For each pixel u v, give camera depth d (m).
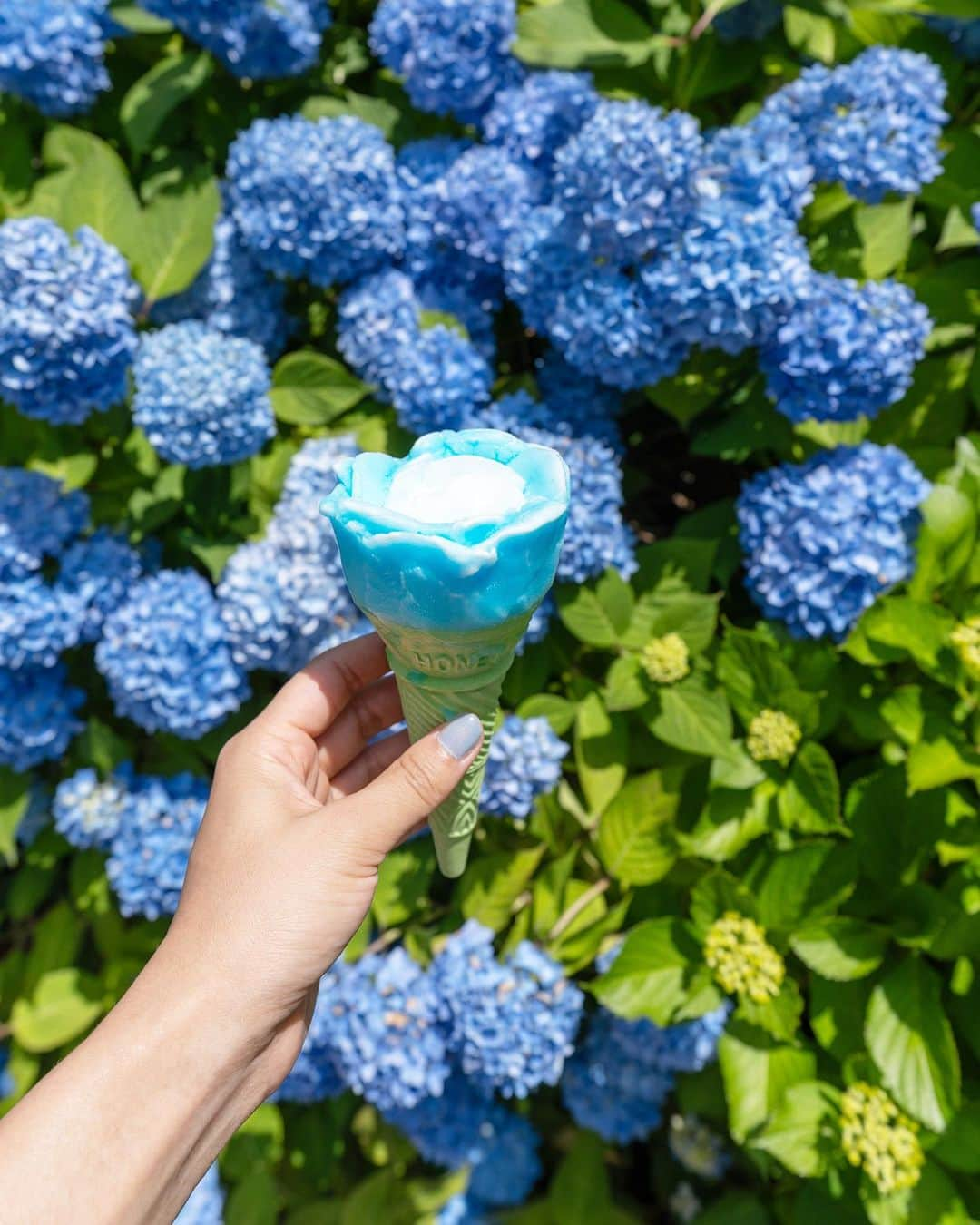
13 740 0.88
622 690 0.81
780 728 0.80
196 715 0.83
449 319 0.87
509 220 0.82
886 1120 0.76
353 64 0.96
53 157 0.90
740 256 0.73
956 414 0.88
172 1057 0.52
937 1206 0.75
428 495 0.45
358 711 0.69
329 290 0.96
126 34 0.92
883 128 0.77
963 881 0.78
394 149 0.93
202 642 0.82
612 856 0.84
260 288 0.92
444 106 0.89
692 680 0.81
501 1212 1.05
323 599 0.81
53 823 0.98
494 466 0.46
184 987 0.53
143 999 0.53
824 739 0.91
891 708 0.79
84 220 0.86
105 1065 0.51
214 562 0.87
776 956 0.79
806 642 0.82
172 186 0.88
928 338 0.86
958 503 0.80
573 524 0.78
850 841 0.82
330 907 0.55
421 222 0.87
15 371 0.78
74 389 0.81
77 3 0.86
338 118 0.86
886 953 0.81
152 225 0.87
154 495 0.91
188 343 0.80
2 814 0.92
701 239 0.74
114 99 0.96
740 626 0.93
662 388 0.85
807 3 0.82
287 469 0.90
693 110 0.91
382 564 0.43
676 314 0.76
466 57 0.84
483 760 0.57
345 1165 1.11
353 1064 0.80
